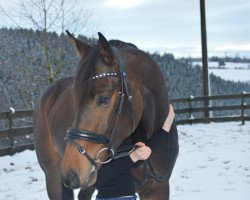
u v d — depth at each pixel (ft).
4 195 19.49
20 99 43.62
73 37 8.77
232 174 21.54
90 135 7.48
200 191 18.63
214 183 19.92
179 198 17.66
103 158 7.82
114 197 8.62
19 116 31.04
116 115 7.77
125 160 8.48
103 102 7.54
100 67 7.70
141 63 8.87
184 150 29.45
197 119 46.37
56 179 12.85
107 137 7.73
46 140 12.76
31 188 20.56
